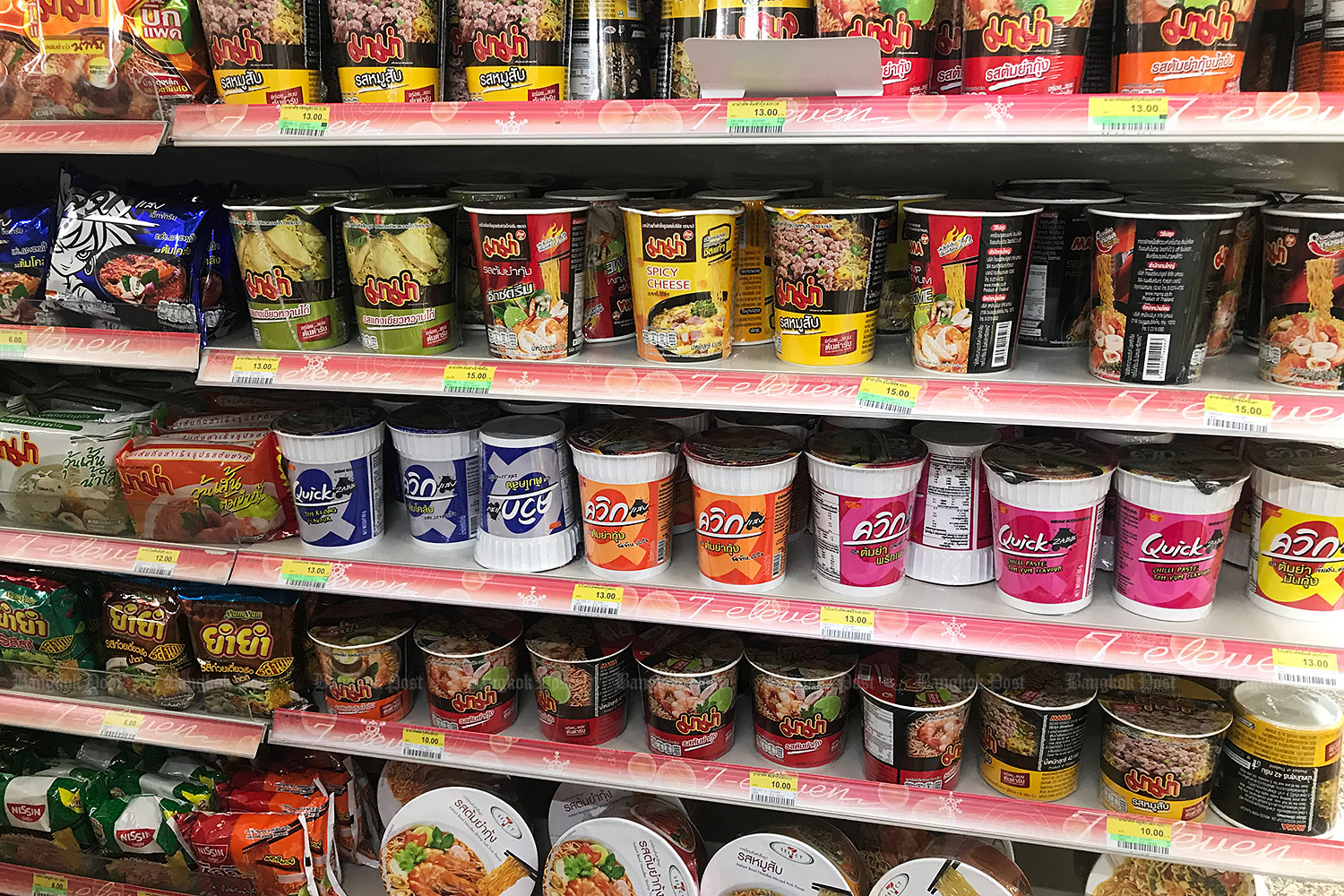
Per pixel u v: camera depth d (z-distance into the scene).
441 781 1.88
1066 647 1.42
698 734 1.66
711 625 1.54
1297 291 1.21
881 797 1.60
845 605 1.50
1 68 1.50
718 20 1.34
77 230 1.62
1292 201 1.34
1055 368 1.40
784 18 1.33
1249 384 1.27
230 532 1.75
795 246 1.36
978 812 1.56
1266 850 1.45
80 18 1.48
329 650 1.76
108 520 1.80
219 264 1.67
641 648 1.68
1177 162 1.76
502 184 1.71
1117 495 1.43
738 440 1.57
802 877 1.64
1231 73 1.17
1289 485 1.36
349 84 1.43
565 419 1.78
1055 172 1.82
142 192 1.69
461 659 1.71
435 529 1.73
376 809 2.05
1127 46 1.20
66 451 1.77
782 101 1.28
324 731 1.81
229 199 1.67
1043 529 1.40
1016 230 1.28
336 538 1.71
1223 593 1.51
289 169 2.10
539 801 2.12
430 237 1.48
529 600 1.61
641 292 1.42
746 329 1.57
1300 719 1.43
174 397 1.99
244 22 1.42
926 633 1.47
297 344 1.57
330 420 1.71
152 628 1.82
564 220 1.41
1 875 1.90
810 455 1.49
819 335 1.39
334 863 1.86
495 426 1.65
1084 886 1.81
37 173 2.15
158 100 1.50
